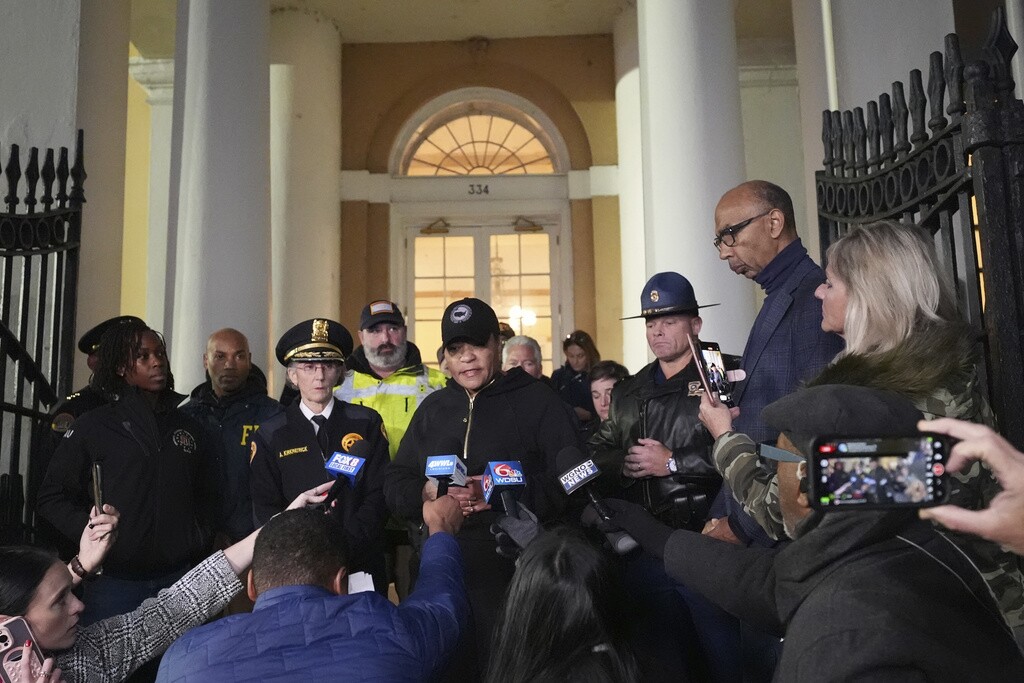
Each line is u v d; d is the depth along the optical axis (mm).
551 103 10734
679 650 2516
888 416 1275
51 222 4109
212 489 3660
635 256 9883
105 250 5273
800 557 1350
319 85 9914
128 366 3631
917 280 1599
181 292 6086
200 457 3609
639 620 2242
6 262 3795
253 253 6133
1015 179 2104
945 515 1146
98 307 5195
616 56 10391
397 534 4312
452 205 10648
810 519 1367
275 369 9141
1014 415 2041
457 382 3127
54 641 2098
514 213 10648
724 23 5441
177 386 5910
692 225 5152
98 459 3373
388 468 3160
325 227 9719
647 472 2867
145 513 3344
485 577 2730
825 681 1239
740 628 2615
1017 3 4562
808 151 5219
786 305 2508
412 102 10734
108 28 5402
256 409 4492
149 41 9680
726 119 5305
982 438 1153
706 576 1608
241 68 6293
